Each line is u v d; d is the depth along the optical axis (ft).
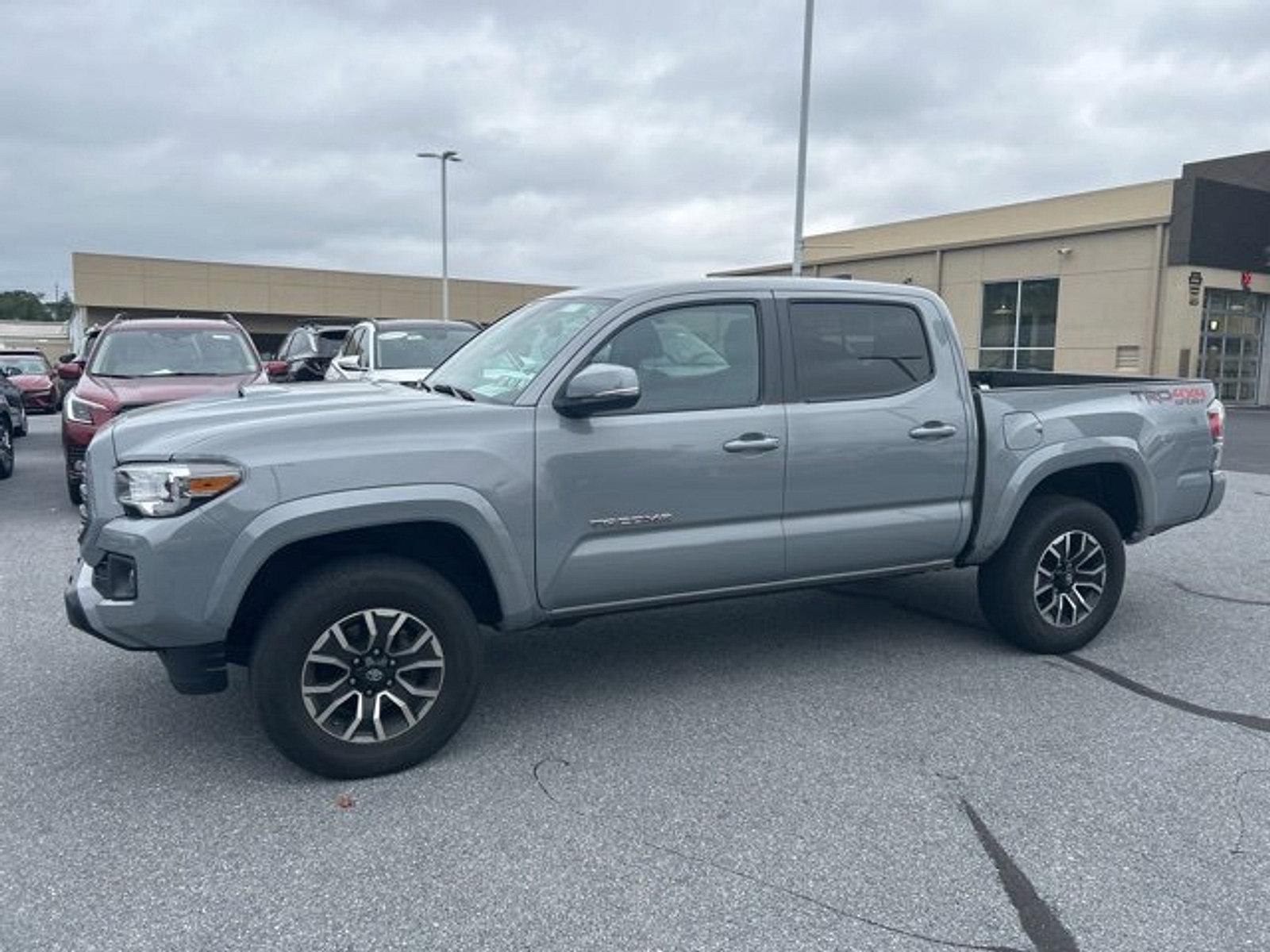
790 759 13.58
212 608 12.11
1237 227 85.51
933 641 18.65
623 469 14.12
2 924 9.79
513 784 12.86
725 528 14.99
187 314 160.66
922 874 10.77
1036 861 11.04
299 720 12.53
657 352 14.74
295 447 12.49
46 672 16.80
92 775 13.05
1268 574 24.22
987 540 17.03
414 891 10.43
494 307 183.21
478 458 13.23
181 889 10.44
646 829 11.71
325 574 12.66
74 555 25.66
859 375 16.01
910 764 13.43
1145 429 18.26
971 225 115.65
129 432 13.09
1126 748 13.96
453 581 14.35
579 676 16.78
